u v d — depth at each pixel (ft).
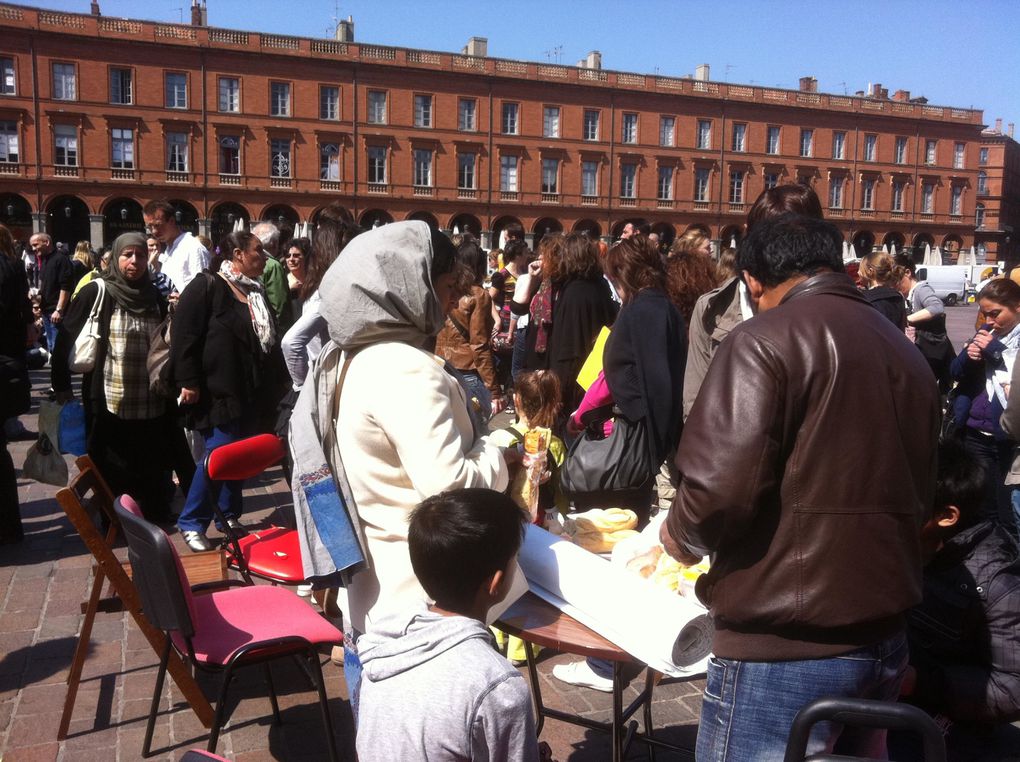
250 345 16.93
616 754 8.32
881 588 5.61
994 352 16.26
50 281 35.81
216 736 8.99
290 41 134.41
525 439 12.20
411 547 6.04
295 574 11.69
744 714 6.01
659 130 159.94
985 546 8.28
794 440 5.71
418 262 6.85
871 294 14.14
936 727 5.35
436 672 5.56
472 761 5.47
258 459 13.32
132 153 129.18
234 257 17.40
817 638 5.75
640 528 13.55
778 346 5.74
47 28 122.52
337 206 15.87
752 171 168.55
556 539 8.27
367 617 7.15
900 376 5.84
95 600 10.47
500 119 148.77
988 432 16.63
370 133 140.26
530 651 9.37
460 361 22.31
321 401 7.23
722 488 5.57
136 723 10.67
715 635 6.32
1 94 121.70
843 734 6.48
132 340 17.42
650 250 13.87
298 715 10.94
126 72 127.44
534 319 20.98
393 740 5.51
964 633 8.23
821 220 6.57
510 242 30.78
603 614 7.33
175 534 17.88
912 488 5.79
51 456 17.22
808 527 5.64
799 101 170.81
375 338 6.97
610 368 13.41
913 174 183.52
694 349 12.62
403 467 6.89
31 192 124.88
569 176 154.81
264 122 134.51
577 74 152.97
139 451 18.10
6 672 11.93
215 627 9.80
